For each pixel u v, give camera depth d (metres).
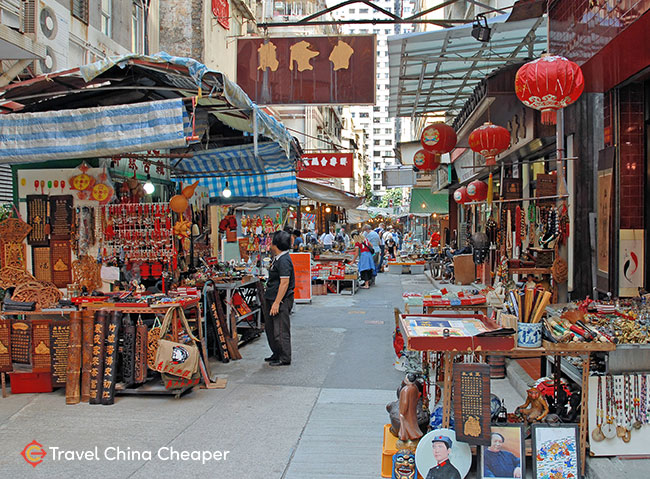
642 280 5.90
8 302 6.00
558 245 6.49
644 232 5.89
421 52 9.36
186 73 5.48
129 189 7.18
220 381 6.33
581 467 3.64
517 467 3.60
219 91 5.50
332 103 9.84
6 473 3.98
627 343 3.81
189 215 7.00
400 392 3.88
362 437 4.66
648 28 4.32
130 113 5.34
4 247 6.75
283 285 7.05
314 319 10.70
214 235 11.48
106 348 5.72
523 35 8.93
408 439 3.73
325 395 5.88
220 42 18.48
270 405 5.55
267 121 6.45
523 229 7.37
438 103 13.51
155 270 6.80
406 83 11.34
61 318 6.08
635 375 3.82
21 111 6.68
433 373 6.20
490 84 7.77
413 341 3.62
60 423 5.03
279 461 4.18
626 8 4.34
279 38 9.88
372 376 6.61
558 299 6.66
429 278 18.23
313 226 27.22
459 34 8.26
